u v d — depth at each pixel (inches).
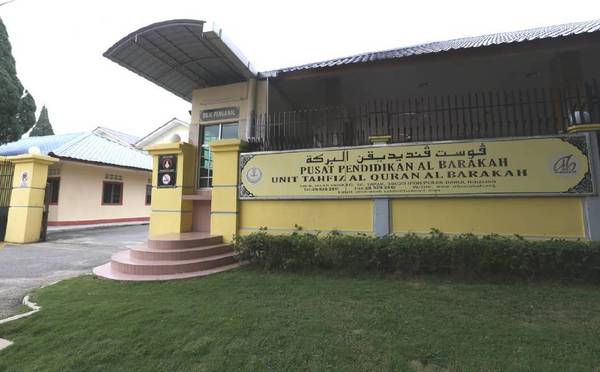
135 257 240.8
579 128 202.8
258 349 116.0
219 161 288.8
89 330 134.0
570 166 202.1
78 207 608.4
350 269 217.0
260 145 287.7
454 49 250.1
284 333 127.3
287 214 264.4
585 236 196.2
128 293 183.6
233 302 163.9
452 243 196.4
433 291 173.2
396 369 101.7
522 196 208.5
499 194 212.7
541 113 326.6
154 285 198.7
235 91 327.9
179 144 320.5
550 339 116.2
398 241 208.1
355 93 355.9
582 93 307.9
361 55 351.6
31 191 431.5
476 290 172.9
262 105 316.8
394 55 289.0
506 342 115.0
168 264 222.7
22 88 592.7
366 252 211.3
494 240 194.7
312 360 108.3
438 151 227.8
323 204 255.4
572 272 178.7
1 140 583.5
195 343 121.0
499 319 135.0
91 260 307.7
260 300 166.4
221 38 243.8
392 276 204.1
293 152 265.9
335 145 280.1
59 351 118.6
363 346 115.8
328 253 218.7
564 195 201.3
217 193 285.7
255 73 309.0
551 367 99.1
